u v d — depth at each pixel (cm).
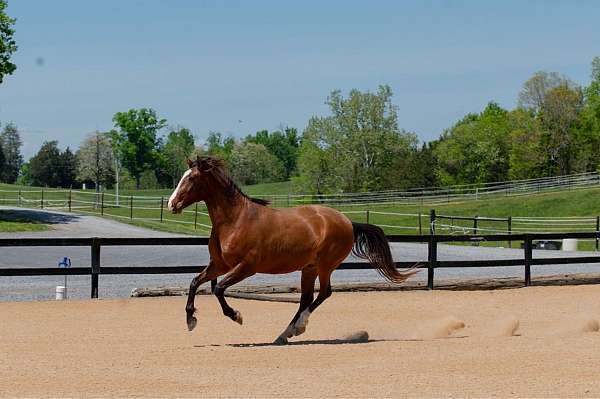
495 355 1010
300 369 912
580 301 1702
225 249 1095
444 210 6084
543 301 1698
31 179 12781
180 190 1084
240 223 1097
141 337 1177
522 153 8456
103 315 1423
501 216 5778
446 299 1714
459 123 11275
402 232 4975
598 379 859
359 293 1795
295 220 1127
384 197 6838
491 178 8656
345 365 941
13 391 785
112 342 1123
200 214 5544
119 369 905
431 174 8362
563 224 5000
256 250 1097
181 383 828
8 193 7900
